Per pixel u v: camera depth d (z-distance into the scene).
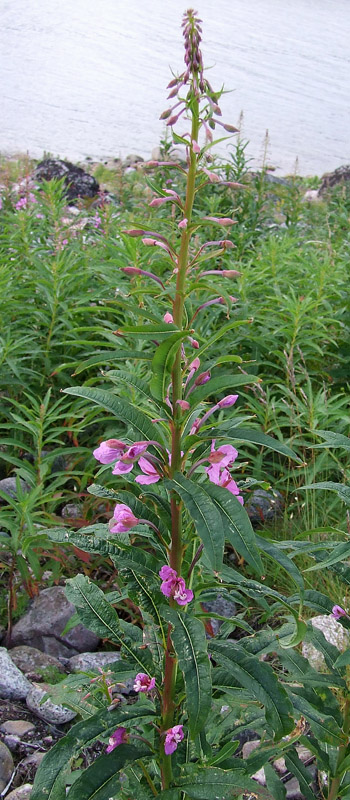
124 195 10.51
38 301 5.98
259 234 8.92
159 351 1.86
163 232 7.14
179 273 2.05
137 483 2.15
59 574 4.11
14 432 5.00
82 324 5.79
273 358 5.98
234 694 2.23
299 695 2.41
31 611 4.02
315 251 7.52
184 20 1.99
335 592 4.13
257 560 1.79
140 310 2.06
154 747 2.26
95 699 2.54
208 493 1.90
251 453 5.22
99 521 4.46
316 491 4.91
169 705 2.24
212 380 1.99
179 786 2.16
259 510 4.74
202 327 5.27
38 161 16.25
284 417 5.00
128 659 2.31
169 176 9.27
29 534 3.97
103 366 5.45
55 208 7.20
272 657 3.83
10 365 4.81
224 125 2.02
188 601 2.09
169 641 2.19
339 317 6.14
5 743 3.34
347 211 10.09
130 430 2.14
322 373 5.84
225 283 6.01
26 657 3.78
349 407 5.72
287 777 3.25
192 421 2.16
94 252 6.58
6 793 3.13
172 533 2.14
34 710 3.48
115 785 2.06
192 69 2.00
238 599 2.29
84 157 23.44
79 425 4.48
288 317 5.65
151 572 2.13
